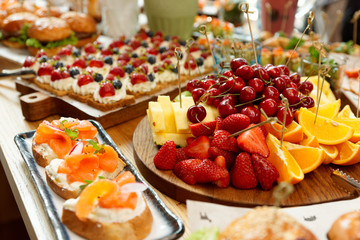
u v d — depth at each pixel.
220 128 0.51
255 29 1.33
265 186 0.46
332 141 0.53
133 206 0.39
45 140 0.53
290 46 0.99
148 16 1.12
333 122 0.54
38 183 0.48
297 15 1.26
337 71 0.74
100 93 0.69
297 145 0.51
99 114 0.68
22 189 0.50
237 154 0.49
